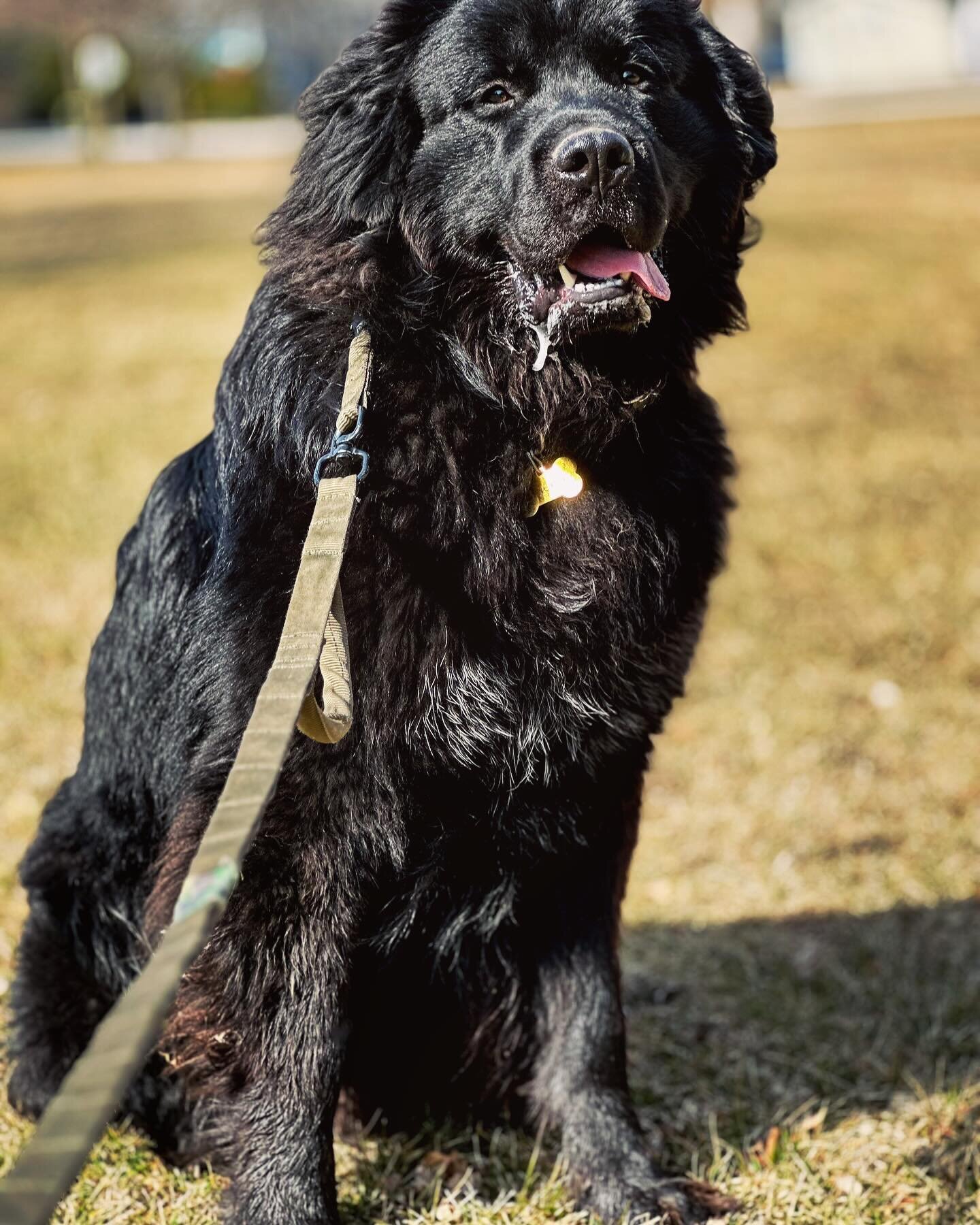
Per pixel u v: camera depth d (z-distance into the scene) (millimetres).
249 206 24250
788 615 7129
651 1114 3371
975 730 5852
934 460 9750
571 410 2861
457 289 2863
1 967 3842
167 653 2979
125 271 17859
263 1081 2771
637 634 2855
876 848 4891
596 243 2840
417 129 2938
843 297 15148
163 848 2941
